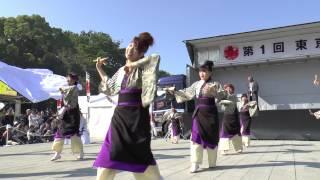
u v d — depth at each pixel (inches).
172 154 386.0
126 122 147.2
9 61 1668.3
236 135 385.1
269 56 644.1
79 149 354.3
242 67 688.4
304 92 654.5
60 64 1927.9
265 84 677.3
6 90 845.8
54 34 2228.1
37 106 1401.3
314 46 619.2
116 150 144.2
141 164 145.2
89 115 797.9
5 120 788.6
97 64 165.2
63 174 258.7
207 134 267.6
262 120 622.8
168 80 789.9
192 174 253.3
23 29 1772.9
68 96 347.3
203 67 274.7
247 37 652.7
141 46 155.4
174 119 601.3
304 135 593.6
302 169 268.2
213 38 660.7
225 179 232.8
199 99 272.5
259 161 315.6
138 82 150.6
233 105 381.4
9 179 241.1
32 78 451.5
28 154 423.5
